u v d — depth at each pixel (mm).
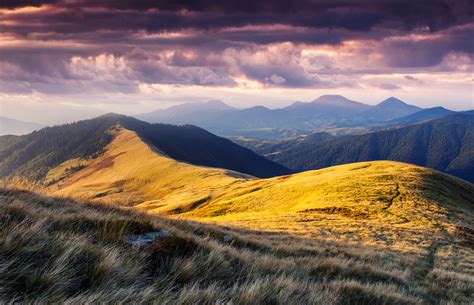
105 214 10562
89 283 4816
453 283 16109
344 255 17641
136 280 5223
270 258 9867
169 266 6453
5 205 7562
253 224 36281
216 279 6559
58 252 5270
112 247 6074
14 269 4270
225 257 8164
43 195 11656
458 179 77250
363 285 8891
